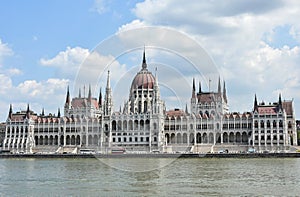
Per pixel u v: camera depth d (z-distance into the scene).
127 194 89.44
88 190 95.19
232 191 93.19
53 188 99.38
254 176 121.44
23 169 152.75
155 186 100.12
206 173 129.50
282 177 119.06
